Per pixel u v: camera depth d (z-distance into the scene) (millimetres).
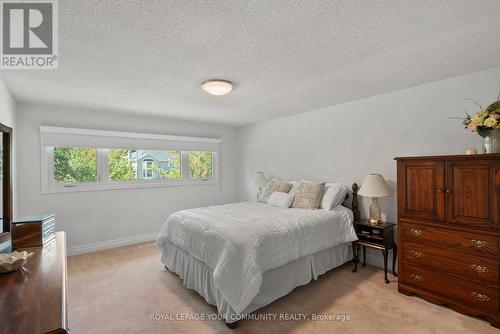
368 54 2000
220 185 5191
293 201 3441
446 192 2162
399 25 1591
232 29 1603
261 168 4871
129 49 1858
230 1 1320
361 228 3086
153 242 4156
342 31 1650
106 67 2184
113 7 1354
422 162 2320
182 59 2041
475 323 1951
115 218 3938
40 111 3365
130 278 2820
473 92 2424
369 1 1345
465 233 2047
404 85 2781
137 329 1928
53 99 3160
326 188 3371
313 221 2719
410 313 2105
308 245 2562
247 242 2098
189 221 2650
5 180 2227
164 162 4535
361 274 2924
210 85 2510
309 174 3975
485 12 1458
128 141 4031
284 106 3658
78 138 3607
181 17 1463
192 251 2441
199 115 4238
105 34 1643
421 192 2326
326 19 1511
